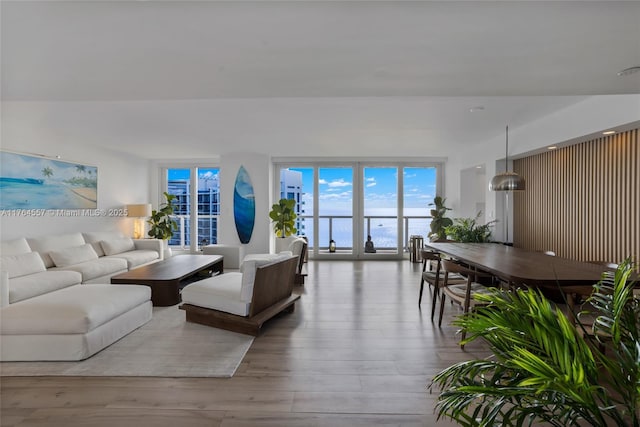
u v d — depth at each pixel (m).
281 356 2.87
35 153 5.10
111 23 1.65
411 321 3.73
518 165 5.80
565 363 1.06
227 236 7.77
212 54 2.02
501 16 1.58
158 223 7.71
